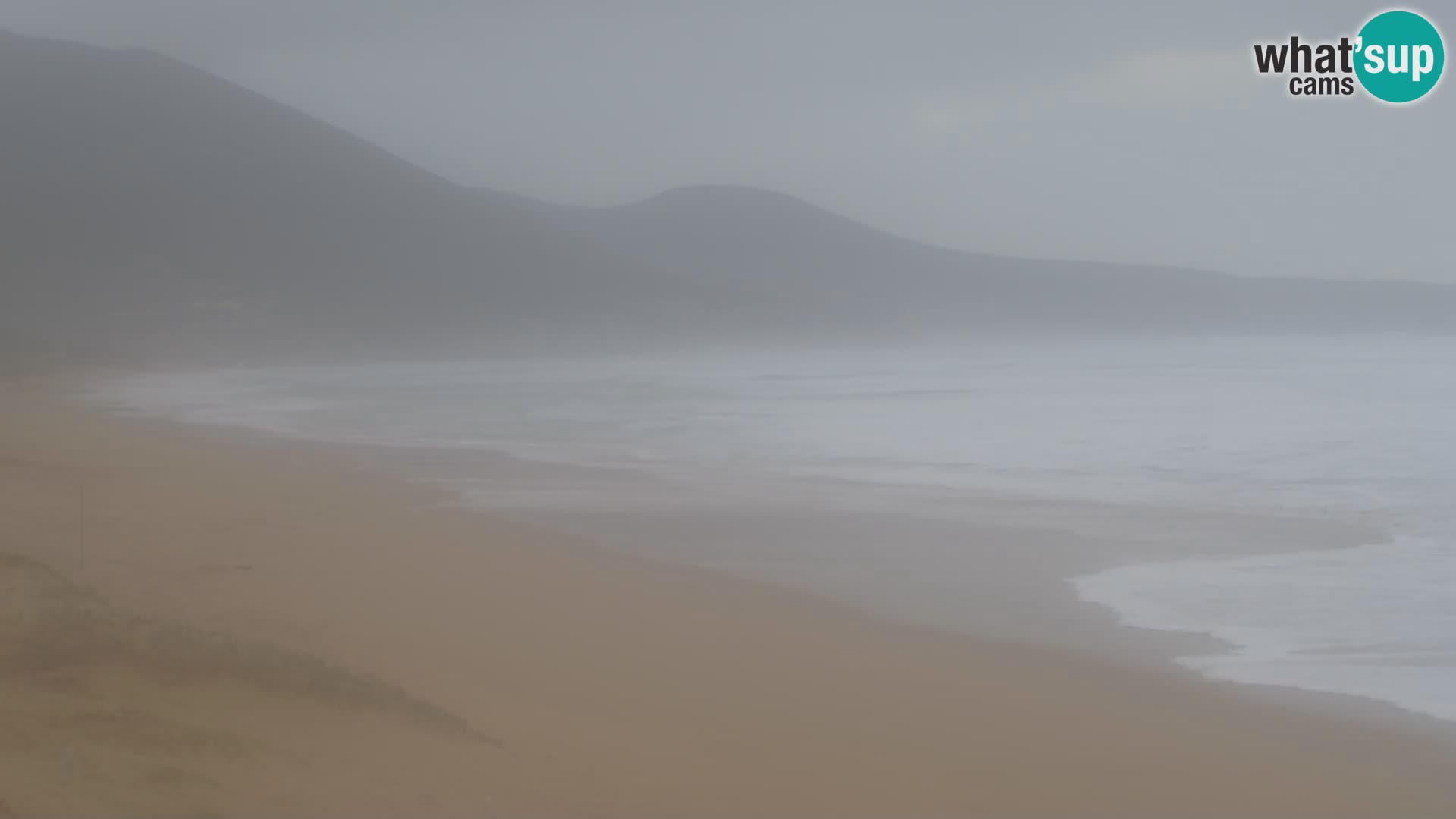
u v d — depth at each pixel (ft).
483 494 78.69
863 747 27.53
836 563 56.49
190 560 44.52
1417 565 57.21
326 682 25.26
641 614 40.96
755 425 137.08
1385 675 38.45
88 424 128.26
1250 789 26.91
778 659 35.94
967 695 33.32
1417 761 29.76
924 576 53.72
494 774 22.54
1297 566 57.21
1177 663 39.50
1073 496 81.35
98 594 32.22
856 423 140.05
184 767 20.26
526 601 41.68
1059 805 24.75
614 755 25.00
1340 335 654.53
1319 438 122.83
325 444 111.86
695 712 29.25
